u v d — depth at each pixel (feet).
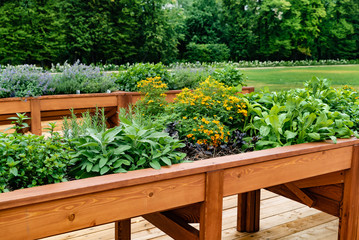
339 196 6.91
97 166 4.78
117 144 5.17
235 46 86.53
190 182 4.86
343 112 8.69
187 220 5.58
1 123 13.67
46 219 3.84
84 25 71.20
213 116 8.13
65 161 4.84
